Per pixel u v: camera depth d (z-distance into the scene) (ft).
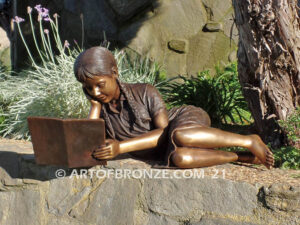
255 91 11.85
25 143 14.33
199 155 9.53
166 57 21.63
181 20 21.63
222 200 8.84
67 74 16.02
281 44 11.24
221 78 19.16
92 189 10.47
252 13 11.12
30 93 17.04
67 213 10.78
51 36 24.64
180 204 9.21
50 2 24.66
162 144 10.11
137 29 22.04
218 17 21.22
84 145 9.26
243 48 12.00
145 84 10.44
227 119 16.63
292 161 10.11
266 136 12.09
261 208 8.45
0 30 32.81
